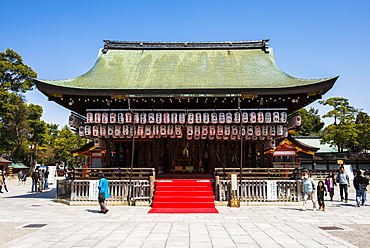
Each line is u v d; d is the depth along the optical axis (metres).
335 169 36.62
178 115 17.95
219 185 16.33
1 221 12.04
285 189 16.48
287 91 16.42
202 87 17.36
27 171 61.94
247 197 16.23
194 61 21.91
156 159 18.50
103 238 9.18
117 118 17.91
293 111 21.25
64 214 13.57
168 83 18.34
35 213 13.90
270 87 16.47
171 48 23.55
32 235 9.59
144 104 19.25
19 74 48.47
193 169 21.73
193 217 12.76
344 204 17.36
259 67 20.81
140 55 22.98
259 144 20.19
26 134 59.00
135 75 19.88
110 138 19.56
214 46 23.56
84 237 9.31
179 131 17.88
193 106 19.31
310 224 11.40
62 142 65.19
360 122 47.41
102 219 12.33
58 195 18.30
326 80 15.78
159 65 21.33
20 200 19.42
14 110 49.16
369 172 36.84
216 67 20.86
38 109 62.50
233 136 18.09
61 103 18.56
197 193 16.23
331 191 19.02
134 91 16.62
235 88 16.42
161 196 15.95
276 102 19.12
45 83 15.88
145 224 11.28
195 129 17.80
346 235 9.70
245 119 17.02
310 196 14.98
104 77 19.50
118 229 10.42
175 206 15.12
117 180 16.53
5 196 22.50
